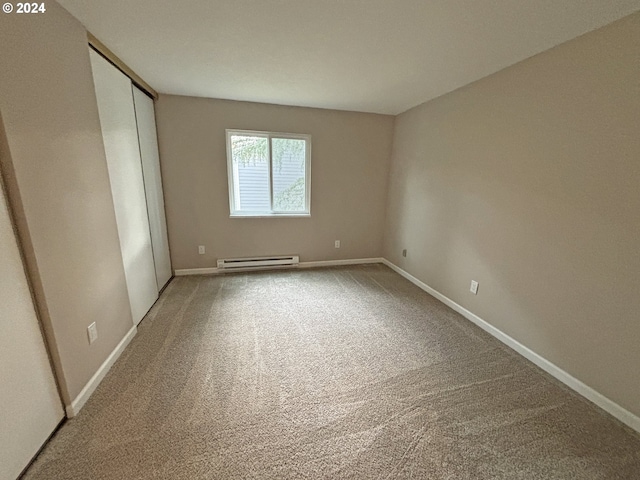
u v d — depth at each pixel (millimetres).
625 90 1431
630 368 1473
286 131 3520
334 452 1288
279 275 3689
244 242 3727
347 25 1651
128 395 1604
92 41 1746
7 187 1146
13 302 1156
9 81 1132
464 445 1341
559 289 1809
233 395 1623
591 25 1525
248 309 2711
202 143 3295
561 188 1771
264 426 1419
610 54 1483
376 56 2055
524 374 1872
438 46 1870
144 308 2535
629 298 1464
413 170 3449
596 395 1620
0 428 1079
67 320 1437
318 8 1484
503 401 1629
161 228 3170
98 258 1744
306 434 1380
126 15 1554
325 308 2771
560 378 1818
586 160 1625
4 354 1107
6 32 1117
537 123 1907
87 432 1357
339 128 3699
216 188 3459
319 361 1957
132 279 2295
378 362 1961
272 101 3291
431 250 3143
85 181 1635
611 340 1546
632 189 1429
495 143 2262
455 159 2725
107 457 1237
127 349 2045
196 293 3062
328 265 4133
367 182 3998
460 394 1677
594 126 1576
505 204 2189
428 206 3174
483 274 2430
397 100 3135
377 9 1487
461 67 2180
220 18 1591
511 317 2172
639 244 1412
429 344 2197
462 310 2693
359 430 1410
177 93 3049
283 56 2076
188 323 2432
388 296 3098
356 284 3436
